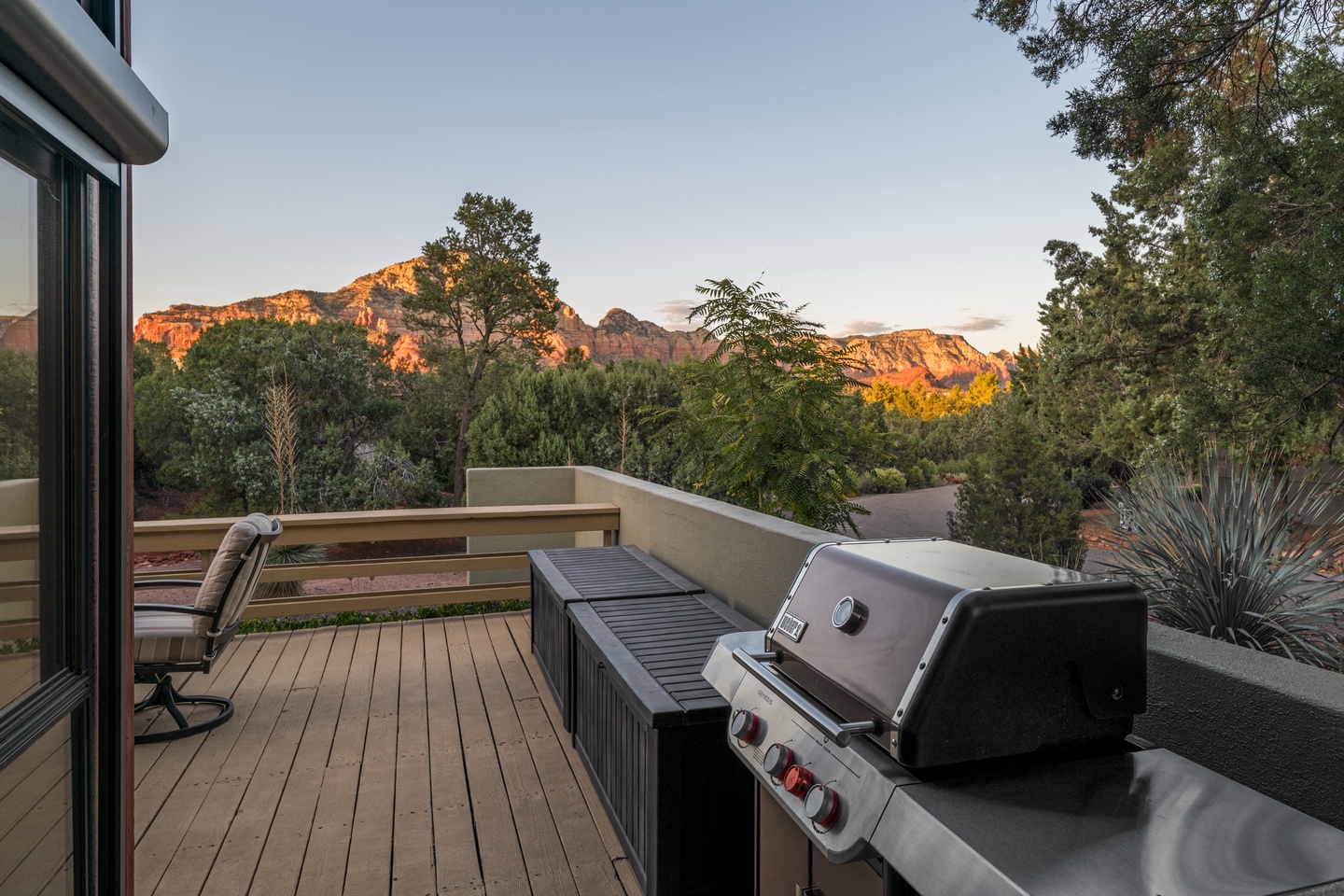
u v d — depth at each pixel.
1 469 1.10
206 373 15.62
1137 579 2.01
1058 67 5.68
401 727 3.21
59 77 1.09
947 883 0.86
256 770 2.83
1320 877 0.81
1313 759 1.13
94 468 1.38
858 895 1.13
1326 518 1.98
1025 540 8.32
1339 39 5.56
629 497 4.51
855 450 4.78
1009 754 1.05
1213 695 1.28
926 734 1.01
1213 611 1.86
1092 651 1.10
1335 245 5.20
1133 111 5.39
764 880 1.44
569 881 2.15
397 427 16.19
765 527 2.77
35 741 1.19
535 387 11.05
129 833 1.51
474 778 2.76
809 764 1.18
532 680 3.75
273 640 4.41
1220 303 6.48
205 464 13.71
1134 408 9.66
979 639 1.04
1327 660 1.69
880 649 1.15
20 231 1.15
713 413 4.92
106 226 1.43
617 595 3.01
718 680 1.53
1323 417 5.52
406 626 4.69
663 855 1.90
